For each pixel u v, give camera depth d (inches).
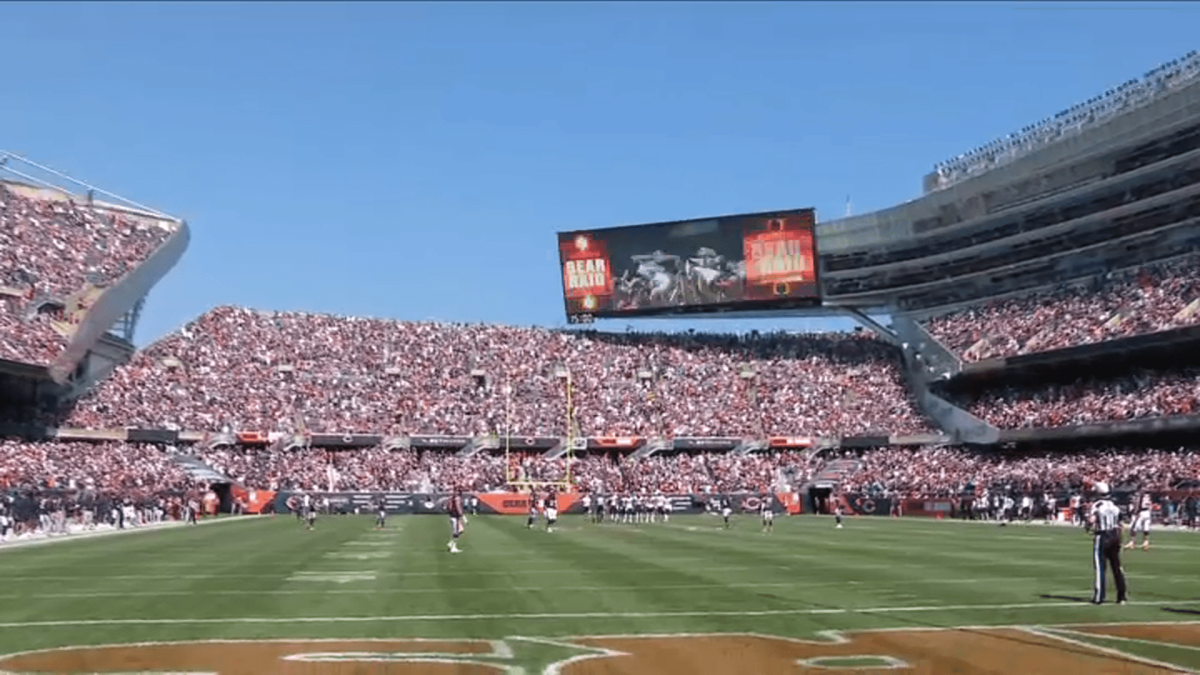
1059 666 548.4
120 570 1161.4
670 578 1041.5
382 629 689.0
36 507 2046.0
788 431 3612.2
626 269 3818.9
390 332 3905.0
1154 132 2736.2
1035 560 1278.3
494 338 3998.5
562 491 3265.3
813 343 4062.5
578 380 3816.4
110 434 3029.0
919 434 3412.9
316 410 3430.1
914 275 3695.9
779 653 592.1
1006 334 3223.4
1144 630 673.6
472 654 591.8
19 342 2559.1
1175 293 2753.4
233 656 589.3
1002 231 3334.2
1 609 802.2
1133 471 2471.7
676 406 3722.9
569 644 624.4
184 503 2689.5
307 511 2276.1
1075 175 3009.4
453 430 3503.9
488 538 1819.6
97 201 3312.0
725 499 2938.0
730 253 3703.3
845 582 995.3
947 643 622.8
